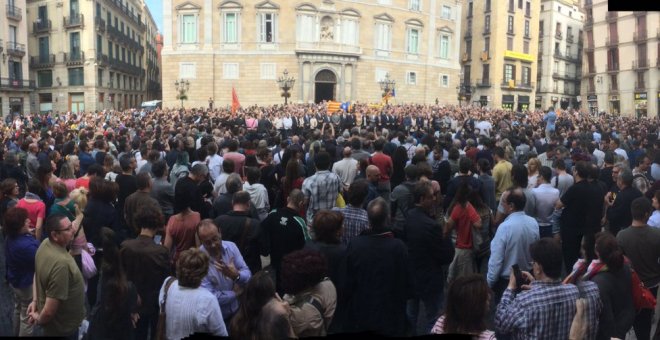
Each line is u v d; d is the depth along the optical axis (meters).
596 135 17.48
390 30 51.75
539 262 3.99
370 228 5.17
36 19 53.66
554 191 7.57
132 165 8.41
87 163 10.88
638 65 56.31
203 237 5.07
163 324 4.34
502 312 4.12
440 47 56.16
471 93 67.88
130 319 4.50
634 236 5.62
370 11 50.31
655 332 5.05
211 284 5.05
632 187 7.43
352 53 48.53
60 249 4.80
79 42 51.94
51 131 18.55
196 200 7.35
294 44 47.34
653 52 54.78
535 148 14.83
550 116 25.88
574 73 75.12
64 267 4.71
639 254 5.59
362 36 50.06
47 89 53.72
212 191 8.13
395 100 52.28
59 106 53.28
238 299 5.20
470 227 6.43
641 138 15.41
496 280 5.79
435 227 5.84
